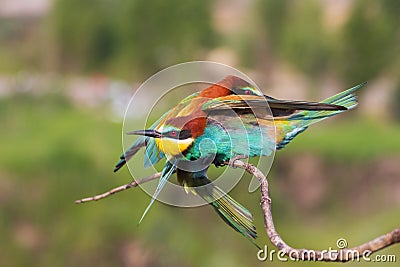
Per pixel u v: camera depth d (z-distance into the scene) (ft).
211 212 90.43
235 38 158.71
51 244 93.66
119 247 91.09
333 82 150.10
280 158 108.27
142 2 159.02
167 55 159.12
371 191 106.73
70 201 95.55
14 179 97.81
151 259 89.51
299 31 152.66
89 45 173.88
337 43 149.18
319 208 104.37
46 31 182.80
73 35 175.42
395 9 148.66
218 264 86.33
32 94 142.92
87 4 173.78
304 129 20.51
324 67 150.41
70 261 92.43
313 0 153.79
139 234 90.84
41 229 95.04
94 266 91.76
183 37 157.48
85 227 92.94
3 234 94.32
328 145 110.32
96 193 95.66
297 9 156.87
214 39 158.10
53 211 95.76
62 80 161.48
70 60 175.83
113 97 145.18
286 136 20.39
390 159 109.81
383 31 147.84
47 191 96.63
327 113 20.66
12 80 166.20
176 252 89.20
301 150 108.88
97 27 172.24
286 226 102.32
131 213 92.32
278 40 155.63
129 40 162.30
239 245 88.28
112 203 93.86
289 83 150.51
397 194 106.11
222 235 88.99
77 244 92.58
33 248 93.66
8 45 191.83
